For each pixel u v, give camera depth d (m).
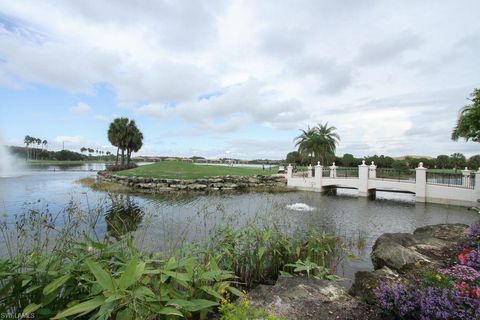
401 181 16.78
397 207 13.76
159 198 15.00
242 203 12.98
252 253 4.46
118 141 37.88
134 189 19.95
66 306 2.12
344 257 5.78
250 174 26.06
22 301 2.09
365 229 9.10
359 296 3.31
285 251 4.80
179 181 20.92
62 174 34.44
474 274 3.11
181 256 3.41
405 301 2.48
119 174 25.34
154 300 2.07
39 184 21.45
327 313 2.85
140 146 41.25
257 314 2.40
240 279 4.25
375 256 4.77
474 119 11.84
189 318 2.67
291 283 3.62
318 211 12.00
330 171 20.75
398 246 4.67
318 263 4.94
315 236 5.59
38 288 2.10
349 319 2.73
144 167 31.70
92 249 2.54
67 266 2.23
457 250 4.80
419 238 5.57
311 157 36.25
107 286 1.89
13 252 2.77
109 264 2.48
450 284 2.76
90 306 1.78
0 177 27.95
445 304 2.28
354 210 12.72
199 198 15.44
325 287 3.48
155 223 6.21
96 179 26.83
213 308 2.92
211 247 4.12
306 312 2.86
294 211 11.84
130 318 1.88
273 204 9.22
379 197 17.73
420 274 3.53
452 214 11.99
